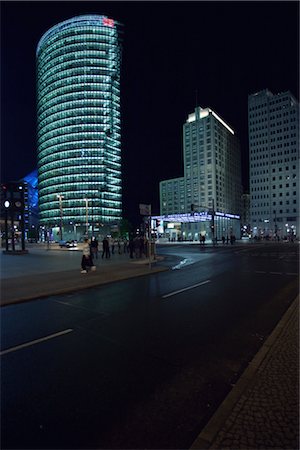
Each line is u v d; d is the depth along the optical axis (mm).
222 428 2783
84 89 129500
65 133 130625
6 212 32406
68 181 128500
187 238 117875
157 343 5066
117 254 27703
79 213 125688
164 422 2928
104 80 131125
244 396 3309
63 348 4902
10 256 27453
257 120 123062
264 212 118875
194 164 130125
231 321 6270
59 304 8102
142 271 14414
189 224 117938
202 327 5887
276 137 117688
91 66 130125
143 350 4766
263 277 12492
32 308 7684
